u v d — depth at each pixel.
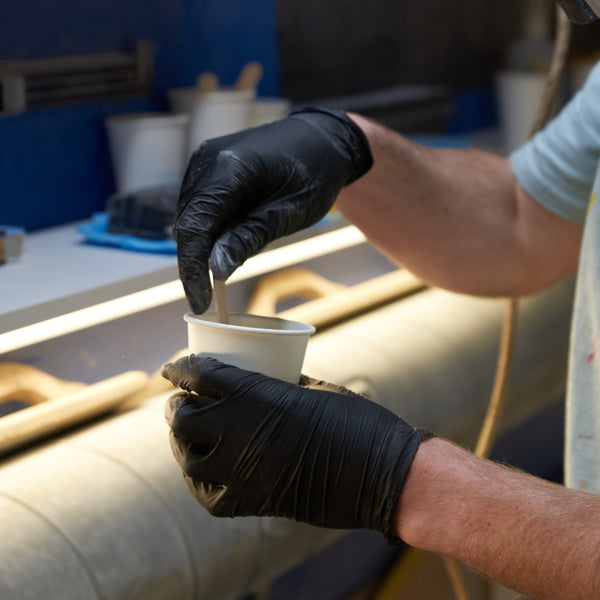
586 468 0.85
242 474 0.61
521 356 1.52
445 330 1.41
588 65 2.00
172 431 0.64
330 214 1.29
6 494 0.83
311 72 1.73
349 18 1.79
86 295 0.91
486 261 0.97
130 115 1.35
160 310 1.09
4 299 0.86
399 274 1.47
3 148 1.18
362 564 1.65
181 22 1.44
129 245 1.09
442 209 0.93
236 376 0.60
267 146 0.71
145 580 0.86
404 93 1.95
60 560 0.79
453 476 0.60
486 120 2.33
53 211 1.28
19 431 0.87
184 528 0.92
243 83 1.41
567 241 0.96
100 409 0.97
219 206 0.65
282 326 0.68
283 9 1.63
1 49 1.17
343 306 1.33
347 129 0.79
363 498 0.61
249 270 1.23
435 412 1.31
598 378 0.81
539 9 2.12
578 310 0.84
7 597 0.74
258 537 1.02
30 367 0.93
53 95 1.24
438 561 1.59
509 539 0.58
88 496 0.86
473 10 2.18
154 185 1.30
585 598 0.55
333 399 0.62
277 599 1.43
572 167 0.90
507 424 1.57
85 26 1.28
